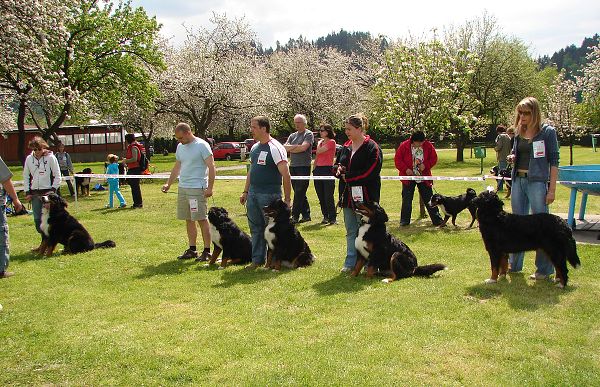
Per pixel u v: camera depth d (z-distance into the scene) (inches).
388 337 152.9
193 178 260.2
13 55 560.1
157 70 849.5
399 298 190.5
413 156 354.9
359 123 223.0
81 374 137.0
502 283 207.3
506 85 1242.6
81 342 156.3
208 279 228.8
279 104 1360.7
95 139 1535.4
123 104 967.6
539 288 199.9
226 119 1401.3
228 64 1163.3
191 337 158.1
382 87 863.7
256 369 134.0
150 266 256.1
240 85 1165.1
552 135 207.9
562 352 141.3
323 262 254.2
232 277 231.0
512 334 153.8
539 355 139.9
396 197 508.1
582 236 288.4
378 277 223.8
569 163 926.4
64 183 744.3
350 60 1555.1
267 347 148.5
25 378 135.6
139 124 1464.1
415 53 842.2
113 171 485.1
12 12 541.0
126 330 165.5
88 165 1275.8
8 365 143.3
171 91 1074.7
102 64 767.7
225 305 190.7
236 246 252.8
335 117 1476.4
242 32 1232.8
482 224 208.4
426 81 791.7
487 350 142.6
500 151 532.7
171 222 396.8
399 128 863.1
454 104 829.8
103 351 149.2
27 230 370.0
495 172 551.5
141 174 489.4
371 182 224.7
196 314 180.7
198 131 1153.4
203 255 267.7
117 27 786.8
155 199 558.3
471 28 1234.0
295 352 143.9
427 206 358.6
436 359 137.7
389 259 219.6
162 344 153.1
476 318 168.2
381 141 1937.7
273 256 243.6
